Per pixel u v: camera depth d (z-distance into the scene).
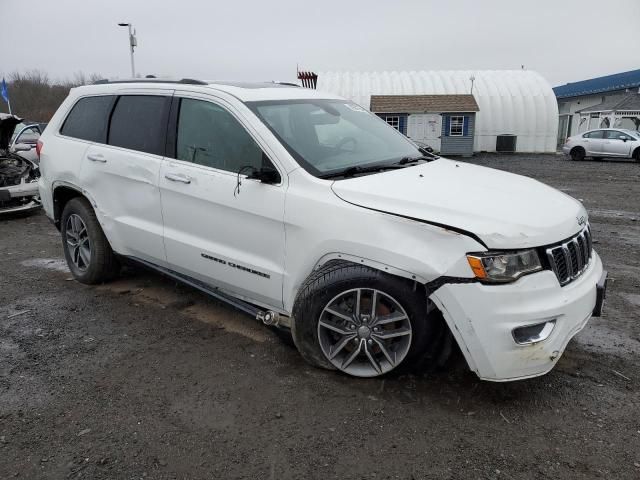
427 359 3.29
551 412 3.03
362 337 3.24
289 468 2.60
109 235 4.68
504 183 3.59
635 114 33.38
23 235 7.56
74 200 5.02
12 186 8.70
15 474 2.56
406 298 3.06
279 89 4.28
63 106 5.27
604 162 23.36
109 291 4.98
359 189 3.20
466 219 2.91
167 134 4.16
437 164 3.98
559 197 3.53
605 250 6.63
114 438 2.82
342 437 2.82
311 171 3.41
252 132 3.63
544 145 31.19
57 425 2.94
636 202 10.80
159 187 4.12
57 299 4.80
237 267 3.72
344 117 4.31
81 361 3.65
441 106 28.20
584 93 43.31
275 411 3.05
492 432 2.85
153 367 3.56
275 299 3.59
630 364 3.59
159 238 4.21
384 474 2.55
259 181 3.53
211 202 3.77
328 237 3.18
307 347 3.41
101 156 4.60
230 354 3.74
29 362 3.63
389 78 34.47
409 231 2.96
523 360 2.87
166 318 4.37
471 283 2.84
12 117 8.77
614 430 2.87
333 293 3.22
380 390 3.25
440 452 2.70
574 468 2.58
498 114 31.14
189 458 2.67
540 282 2.89
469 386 3.29
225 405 3.12
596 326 4.22
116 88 4.73
